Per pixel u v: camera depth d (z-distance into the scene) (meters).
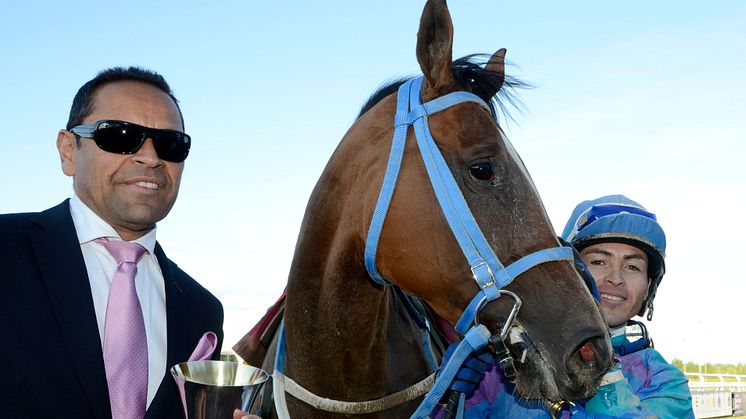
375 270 1.93
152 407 1.69
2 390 1.58
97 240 1.85
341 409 1.98
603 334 1.69
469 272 1.82
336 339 1.95
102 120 1.81
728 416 13.95
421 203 1.87
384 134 1.98
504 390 2.23
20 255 1.73
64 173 2.00
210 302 2.07
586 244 2.39
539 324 1.74
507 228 1.80
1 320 1.63
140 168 1.85
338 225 2.00
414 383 2.16
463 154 1.86
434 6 1.94
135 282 1.89
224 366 1.75
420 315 2.36
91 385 1.65
